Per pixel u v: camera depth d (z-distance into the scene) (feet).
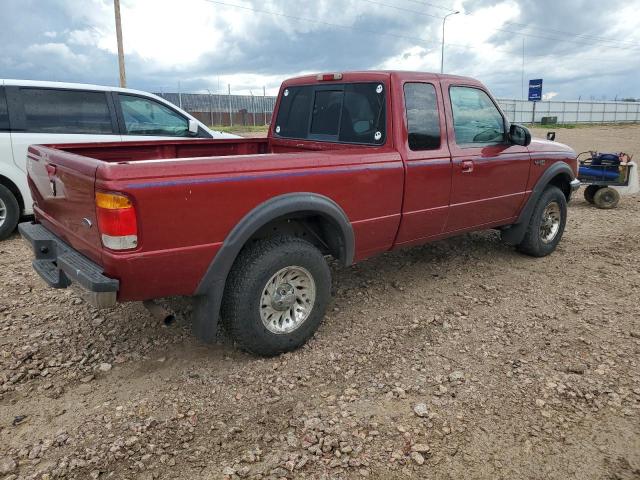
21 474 8.26
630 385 10.87
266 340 11.45
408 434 9.30
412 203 13.85
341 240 12.65
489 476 8.38
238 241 10.42
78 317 13.88
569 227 24.84
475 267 18.34
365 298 15.42
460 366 11.65
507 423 9.66
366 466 8.52
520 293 15.98
